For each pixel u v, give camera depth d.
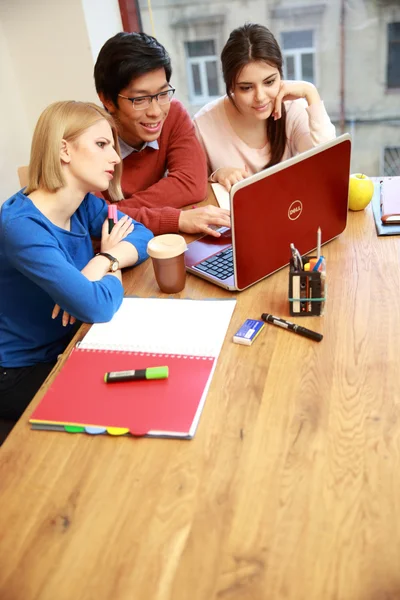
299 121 1.98
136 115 1.66
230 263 1.35
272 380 1.00
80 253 1.44
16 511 0.80
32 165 1.31
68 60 2.37
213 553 0.73
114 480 0.84
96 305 1.19
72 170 1.31
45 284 1.23
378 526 0.74
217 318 1.17
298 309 1.15
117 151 1.50
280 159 2.05
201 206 1.75
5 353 1.42
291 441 0.88
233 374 1.02
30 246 1.24
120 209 1.62
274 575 0.70
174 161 1.85
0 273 1.36
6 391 1.38
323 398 0.95
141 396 0.98
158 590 0.69
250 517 0.77
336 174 1.35
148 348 1.10
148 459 0.87
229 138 2.04
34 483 0.84
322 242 1.42
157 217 1.57
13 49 2.37
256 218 1.20
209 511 0.78
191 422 0.91
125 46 1.56
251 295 1.25
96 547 0.75
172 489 0.82
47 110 1.28
